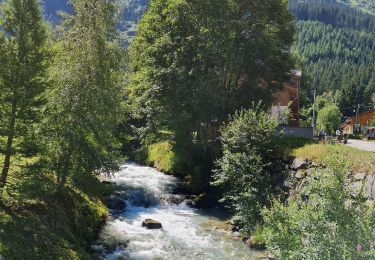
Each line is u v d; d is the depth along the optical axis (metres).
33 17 15.63
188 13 34.16
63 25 19.03
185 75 33.00
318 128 86.19
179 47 34.12
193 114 33.00
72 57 18.42
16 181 16.23
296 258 11.10
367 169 17.83
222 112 32.53
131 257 17.77
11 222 14.71
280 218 12.94
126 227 21.77
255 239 20.09
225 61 33.00
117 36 19.98
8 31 15.48
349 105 122.38
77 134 17.97
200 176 31.47
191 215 25.50
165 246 19.45
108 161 19.19
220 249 19.47
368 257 9.92
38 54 15.69
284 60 36.25
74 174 18.83
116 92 19.67
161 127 38.16
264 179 23.64
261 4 34.16
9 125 15.43
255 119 25.12
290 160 24.34
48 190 16.11
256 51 33.06
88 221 19.55
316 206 12.17
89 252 17.55
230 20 33.38
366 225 10.45
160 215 25.00
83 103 18.06
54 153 17.66
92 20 18.77
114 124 19.89
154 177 33.78
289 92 48.00
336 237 10.77
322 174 12.41
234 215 24.70
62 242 15.23
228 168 23.94
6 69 15.20
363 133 87.31
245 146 24.39
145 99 34.94
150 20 37.00
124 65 20.34
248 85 34.00
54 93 17.34
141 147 46.94
